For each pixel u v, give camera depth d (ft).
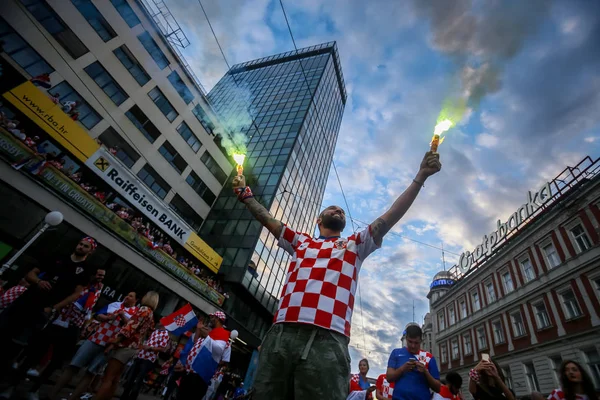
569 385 11.98
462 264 79.77
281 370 4.77
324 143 137.69
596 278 42.70
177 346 26.20
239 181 8.36
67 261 13.41
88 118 52.37
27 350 12.67
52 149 43.55
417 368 12.66
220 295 62.59
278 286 86.28
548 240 52.90
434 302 90.27
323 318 5.07
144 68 62.49
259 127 108.78
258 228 77.05
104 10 55.16
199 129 77.10
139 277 47.29
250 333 73.36
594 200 46.01
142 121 61.93
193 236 63.72
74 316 13.99
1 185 32.71
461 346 71.10
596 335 39.65
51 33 46.96
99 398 11.32
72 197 38.37
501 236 66.08
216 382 23.72
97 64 53.78
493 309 62.54
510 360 53.47
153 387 31.12
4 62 41.22
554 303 48.19
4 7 41.60
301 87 129.90
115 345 12.04
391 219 6.29
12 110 39.29
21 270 33.88
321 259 5.99
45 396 12.05
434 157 6.54
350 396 18.81
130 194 53.31
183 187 72.08
